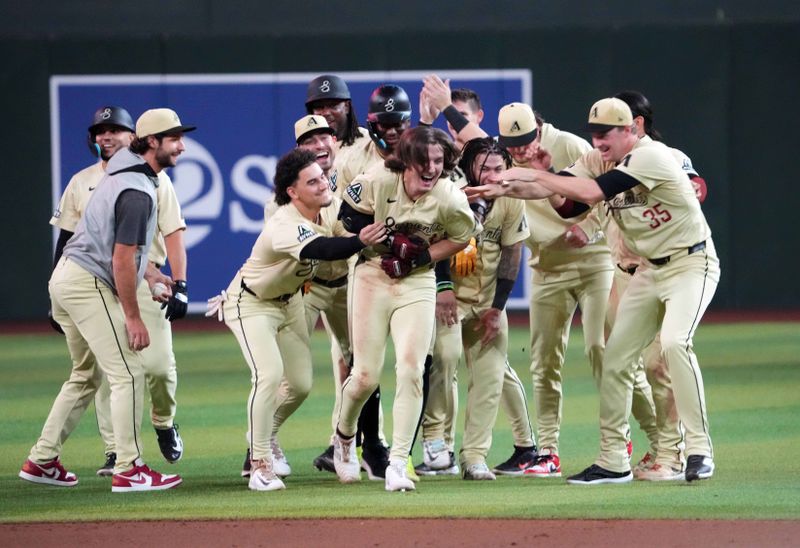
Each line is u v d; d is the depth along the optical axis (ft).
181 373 164.35
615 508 79.82
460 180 94.07
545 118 224.33
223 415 130.11
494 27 223.51
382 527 75.00
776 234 225.56
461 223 85.40
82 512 81.05
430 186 83.92
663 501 82.12
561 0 225.97
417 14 225.76
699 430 88.99
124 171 87.30
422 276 87.25
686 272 89.10
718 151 224.53
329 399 141.28
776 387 142.31
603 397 90.89
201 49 222.69
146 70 222.89
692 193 89.04
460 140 96.43
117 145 101.71
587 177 92.99
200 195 222.48
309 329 100.89
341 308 101.24
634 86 224.12
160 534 74.18
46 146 223.71
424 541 71.31
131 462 89.04
